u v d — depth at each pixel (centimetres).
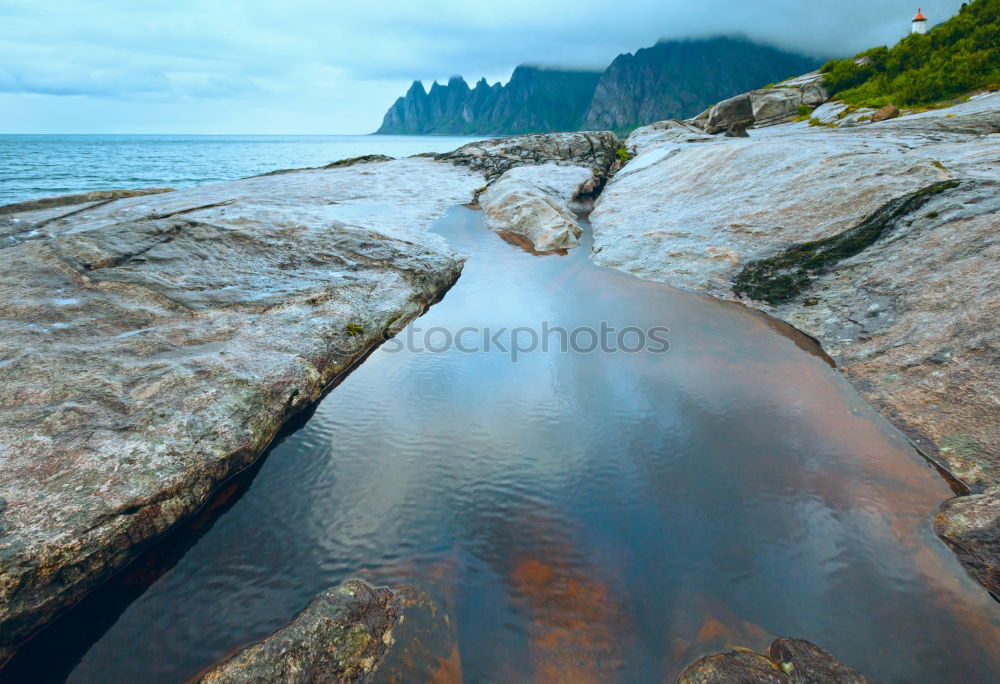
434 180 1897
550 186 1697
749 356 649
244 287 754
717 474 452
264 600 353
